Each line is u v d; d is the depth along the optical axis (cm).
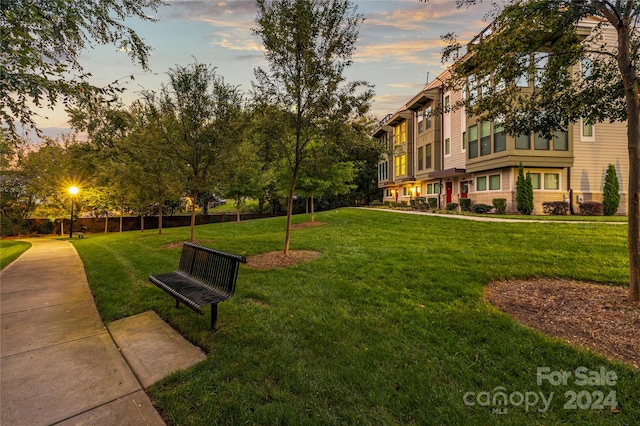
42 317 414
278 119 675
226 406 223
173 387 252
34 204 2319
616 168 1552
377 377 253
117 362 293
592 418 205
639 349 284
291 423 205
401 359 279
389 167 2998
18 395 242
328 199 3959
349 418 209
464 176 1916
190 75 886
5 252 1097
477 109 555
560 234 834
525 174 1513
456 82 567
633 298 385
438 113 631
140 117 1085
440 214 1560
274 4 621
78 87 373
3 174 1986
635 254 385
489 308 382
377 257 670
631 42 476
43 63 352
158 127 921
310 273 571
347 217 1628
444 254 675
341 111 661
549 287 468
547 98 532
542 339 304
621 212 1536
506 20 467
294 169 732
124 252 925
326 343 311
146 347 322
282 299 440
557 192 1531
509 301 416
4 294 530
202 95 909
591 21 1212
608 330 321
